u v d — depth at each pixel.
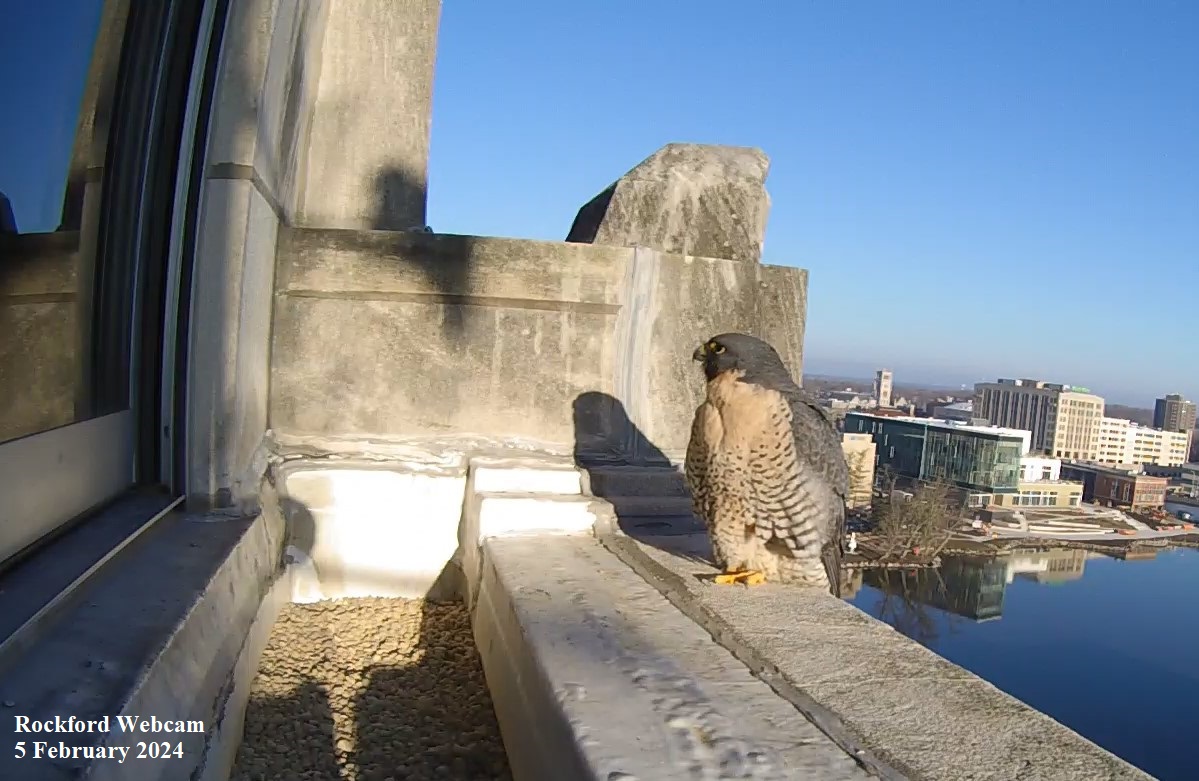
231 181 2.99
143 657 1.74
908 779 1.67
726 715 1.92
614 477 3.98
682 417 4.37
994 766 1.75
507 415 4.18
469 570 3.79
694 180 5.04
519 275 4.13
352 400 4.05
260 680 2.98
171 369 2.99
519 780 2.37
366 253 4.00
